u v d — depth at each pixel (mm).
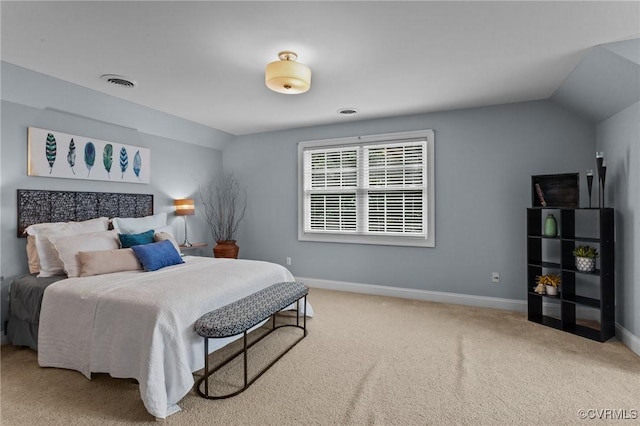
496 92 3336
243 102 3637
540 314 3432
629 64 2314
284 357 2596
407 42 2330
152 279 2561
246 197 5219
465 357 2570
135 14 1969
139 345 2012
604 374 2297
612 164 2996
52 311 2398
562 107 3457
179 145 4641
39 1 1831
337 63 2668
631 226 2688
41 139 3109
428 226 4070
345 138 4504
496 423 1804
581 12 1960
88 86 3123
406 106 3795
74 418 1871
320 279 4734
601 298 2811
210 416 1887
